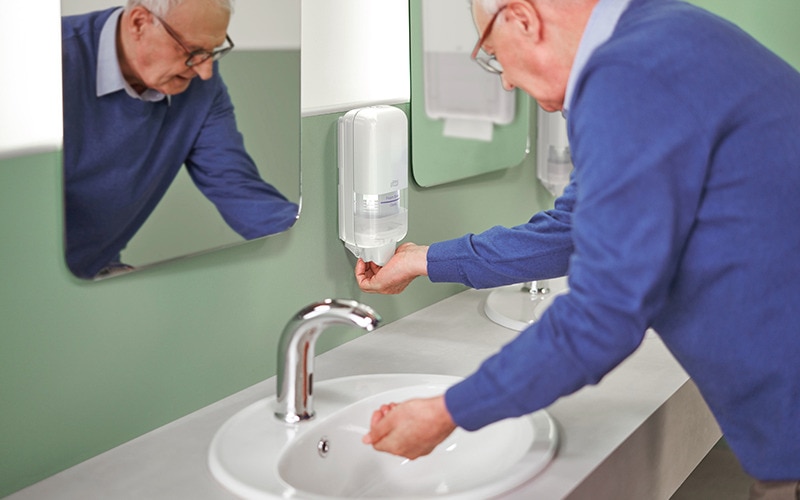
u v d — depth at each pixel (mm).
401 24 1756
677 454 1553
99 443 1310
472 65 1935
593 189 1044
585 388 1519
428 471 1417
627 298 1033
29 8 1131
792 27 2596
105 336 1296
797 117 1118
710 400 1226
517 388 1091
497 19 1226
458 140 1931
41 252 1193
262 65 1447
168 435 1367
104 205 1251
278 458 1261
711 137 1050
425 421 1155
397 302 1856
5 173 1136
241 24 1400
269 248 1545
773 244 1087
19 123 1141
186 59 1326
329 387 1475
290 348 1332
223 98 1395
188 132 1352
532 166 2229
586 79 1090
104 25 1211
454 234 1988
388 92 1748
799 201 1095
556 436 1318
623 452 1336
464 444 1438
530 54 1214
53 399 1240
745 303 1108
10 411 1190
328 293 1682
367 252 1657
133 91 1264
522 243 1514
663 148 1024
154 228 1329
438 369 1603
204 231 1406
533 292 1994
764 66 1118
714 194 1087
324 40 1590
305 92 1566
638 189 1022
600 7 1160
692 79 1055
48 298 1212
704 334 1146
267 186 1493
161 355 1384
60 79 1178
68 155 1193
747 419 1180
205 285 1439
